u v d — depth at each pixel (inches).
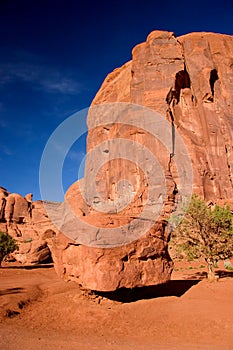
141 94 1800.0
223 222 592.7
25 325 328.2
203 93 1766.7
